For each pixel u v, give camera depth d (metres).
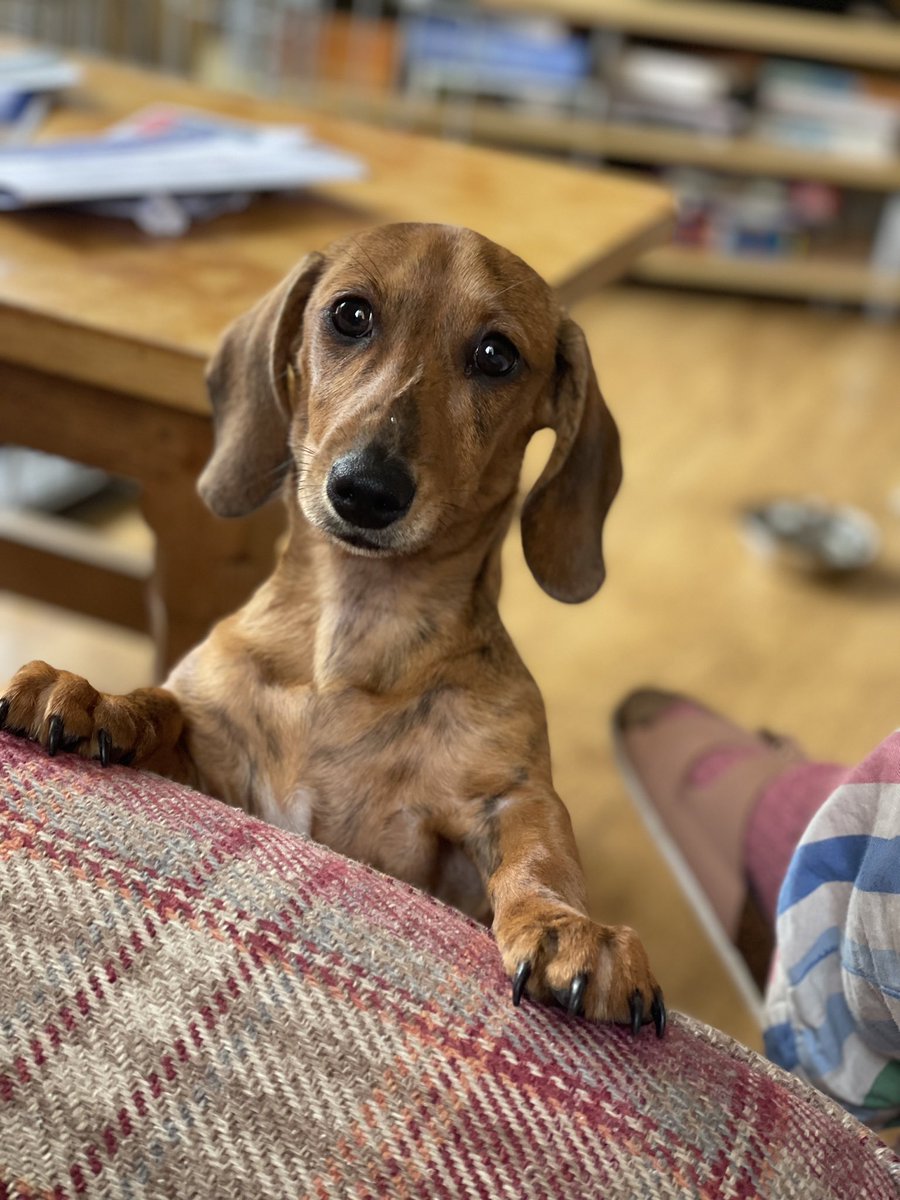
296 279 0.41
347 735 0.38
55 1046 0.22
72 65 0.76
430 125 1.37
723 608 0.94
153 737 0.35
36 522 0.69
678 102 1.40
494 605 0.41
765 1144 0.23
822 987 0.33
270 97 1.34
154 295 0.49
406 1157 0.21
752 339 1.38
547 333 0.40
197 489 0.47
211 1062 0.22
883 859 0.30
